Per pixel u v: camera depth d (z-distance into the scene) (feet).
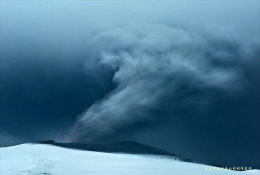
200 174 352.28
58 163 344.69
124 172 333.01
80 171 325.42
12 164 329.31
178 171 358.84
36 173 305.32
